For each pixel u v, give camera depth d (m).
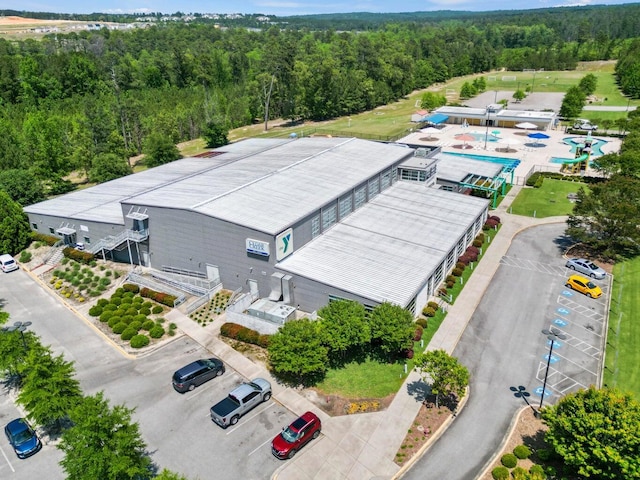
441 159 79.69
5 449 32.03
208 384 37.22
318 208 50.22
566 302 46.75
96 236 57.66
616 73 190.50
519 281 50.91
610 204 53.75
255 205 49.53
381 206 60.19
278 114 152.00
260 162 65.44
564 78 199.62
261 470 29.59
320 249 48.94
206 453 30.92
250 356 40.28
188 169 71.62
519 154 100.38
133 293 50.69
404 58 178.12
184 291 50.41
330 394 35.66
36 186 74.12
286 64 144.88
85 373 38.84
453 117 133.12
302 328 35.88
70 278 54.28
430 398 35.00
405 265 46.38
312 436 31.52
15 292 52.69
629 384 35.72
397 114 152.62
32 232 64.12
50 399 30.64
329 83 144.88
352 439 31.64
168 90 160.50
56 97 140.50
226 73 180.88
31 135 91.50
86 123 95.00
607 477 26.06
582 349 39.94
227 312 44.06
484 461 29.88
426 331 42.66
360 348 40.19
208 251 49.03
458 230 54.28
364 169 62.12
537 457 29.73
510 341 41.22
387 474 29.11
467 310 45.84
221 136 116.19
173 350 41.47
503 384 36.31
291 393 35.88
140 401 35.59
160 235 51.62
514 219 67.50
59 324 46.16
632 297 47.22
